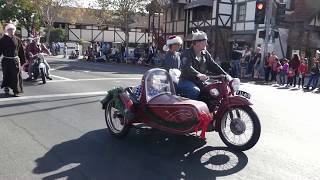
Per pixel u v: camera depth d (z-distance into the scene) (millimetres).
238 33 33656
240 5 33531
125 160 5789
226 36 34688
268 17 22531
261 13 20844
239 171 5430
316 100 13148
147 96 6633
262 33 22906
